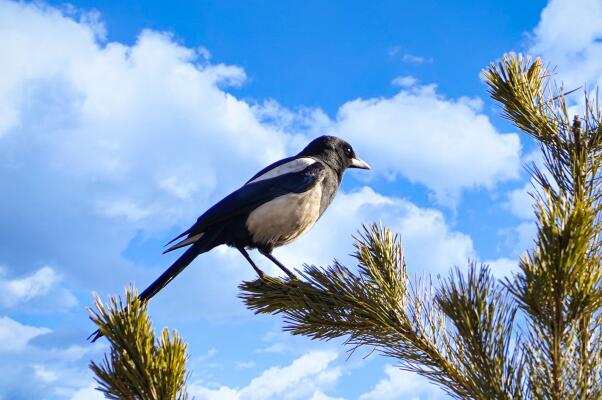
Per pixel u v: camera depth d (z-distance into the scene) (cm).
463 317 338
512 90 438
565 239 309
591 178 391
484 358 335
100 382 321
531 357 328
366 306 427
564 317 319
